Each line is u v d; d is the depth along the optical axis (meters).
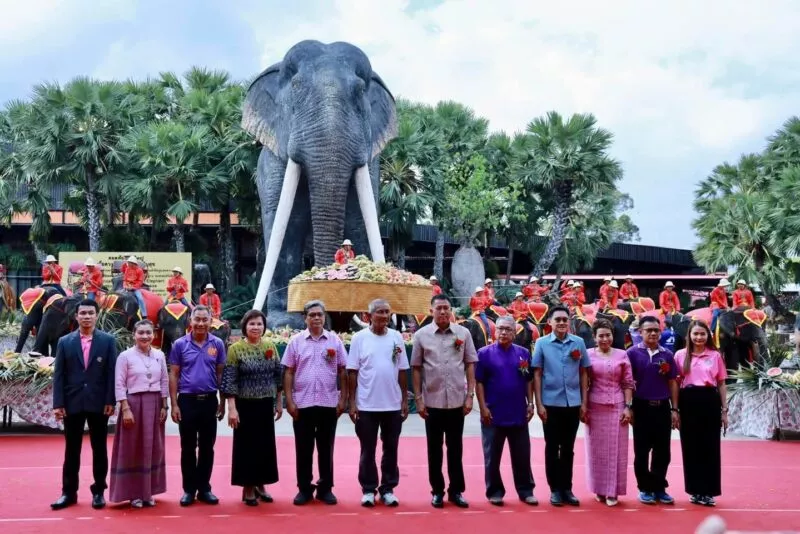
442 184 31.64
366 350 7.67
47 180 29.03
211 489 7.97
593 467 7.75
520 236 36.88
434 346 7.66
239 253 37.53
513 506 7.61
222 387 7.46
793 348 21.22
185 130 29.48
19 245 36.66
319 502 7.66
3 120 33.41
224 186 30.08
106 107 29.12
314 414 7.65
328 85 15.55
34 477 8.59
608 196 37.53
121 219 33.91
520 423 7.73
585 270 43.84
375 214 15.95
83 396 7.35
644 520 7.12
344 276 12.95
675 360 7.90
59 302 13.85
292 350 7.71
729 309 17.31
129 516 7.05
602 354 7.86
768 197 28.38
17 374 11.16
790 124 34.12
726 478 8.99
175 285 16.86
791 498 8.03
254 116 17.66
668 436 7.80
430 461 7.61
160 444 7.59
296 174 15.95
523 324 17.88
